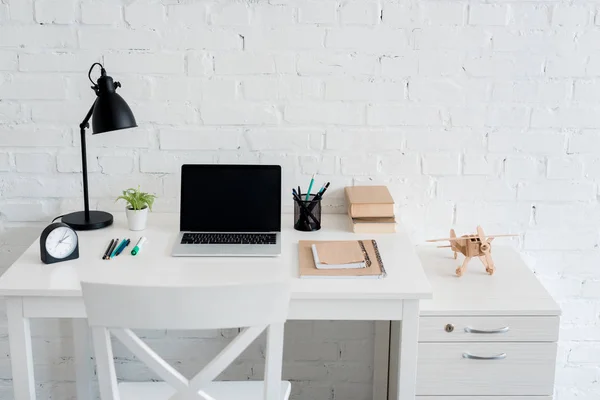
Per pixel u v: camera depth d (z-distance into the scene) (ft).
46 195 7.69
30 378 6.18
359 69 7.39
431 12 7.26
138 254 6.56
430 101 7.50
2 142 7.50
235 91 7.44
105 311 4.79
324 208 7.80
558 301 8.18
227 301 4.77
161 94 7.43
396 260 6.54
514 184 7.75
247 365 8.30
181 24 7.25
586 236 7.92
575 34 7.33
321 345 8.27
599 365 8.38
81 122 7.43
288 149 7.61
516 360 6.49
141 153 7.59
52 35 7.23
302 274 6.14
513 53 7.38
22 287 5.87
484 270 7.20
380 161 7.67
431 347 6.45
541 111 7.54
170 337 8.19
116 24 7.23
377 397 8.28
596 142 7.63
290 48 7.33
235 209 7.09
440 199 7.80
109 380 5.04
